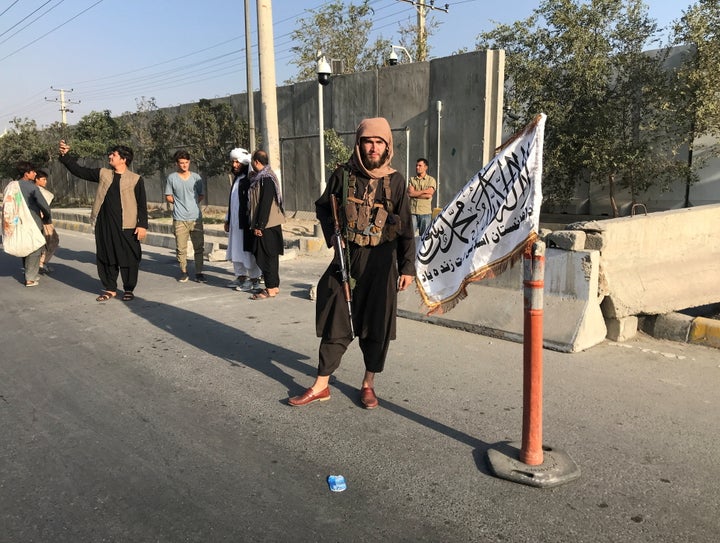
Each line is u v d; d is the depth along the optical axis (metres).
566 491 2.92
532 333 2.97
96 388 4.34
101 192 7.07
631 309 5.21
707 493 2.88
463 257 3.41
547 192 14.13
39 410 3.95
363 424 3.70
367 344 3.90
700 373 4.47
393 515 2.74
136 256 7.23
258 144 17.12
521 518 2.71
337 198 3.79
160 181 21.94
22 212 7.93
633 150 12.16
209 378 4.54
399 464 3.21
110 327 6.02
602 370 4.54
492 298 5.61
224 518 2.72
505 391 4.20
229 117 17.72
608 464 3.17
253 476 3.09
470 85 12.72
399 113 14.26
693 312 6.50
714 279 6.04
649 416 3.74
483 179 3.26
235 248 7.62
